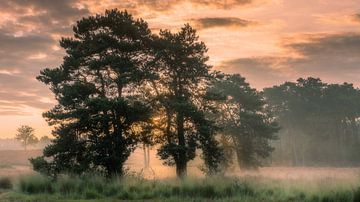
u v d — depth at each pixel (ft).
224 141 163.02
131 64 98.89
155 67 107.14
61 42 102.73
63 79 99.66
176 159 103.14
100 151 92.48
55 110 97.55
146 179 75.92
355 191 55.26
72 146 92.79
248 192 61.52
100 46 98.43
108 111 95.66
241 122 165.37
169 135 106.42
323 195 56.44
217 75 112.06
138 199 61.36
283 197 59.06
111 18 101.76
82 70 101.09
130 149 94.43
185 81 108.88
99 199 61.77
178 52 106.11
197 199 58.34
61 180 74.08
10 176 83.87
